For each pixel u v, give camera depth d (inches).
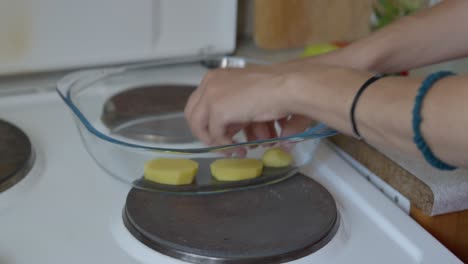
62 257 23.6
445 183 27.1
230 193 26.7
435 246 25.5
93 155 27.9
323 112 22.9
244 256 23.3
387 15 39.0
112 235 24.9
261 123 28.2
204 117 26.6
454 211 27.4
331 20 43.4
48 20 35.8
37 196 26.7
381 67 28.4
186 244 23.4
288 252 23.7
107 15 37.1
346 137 31.1
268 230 24.5
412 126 20.4
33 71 36.6
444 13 27.8
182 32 39.5
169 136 31.0
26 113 33.3
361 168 30.6
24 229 24.8
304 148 28.1
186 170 26.2
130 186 27.7
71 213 25.8
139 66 36.5
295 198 26.6
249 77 25.3
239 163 27.2
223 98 25.4
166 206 25.6
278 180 27.6
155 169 26.3
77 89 32.3
